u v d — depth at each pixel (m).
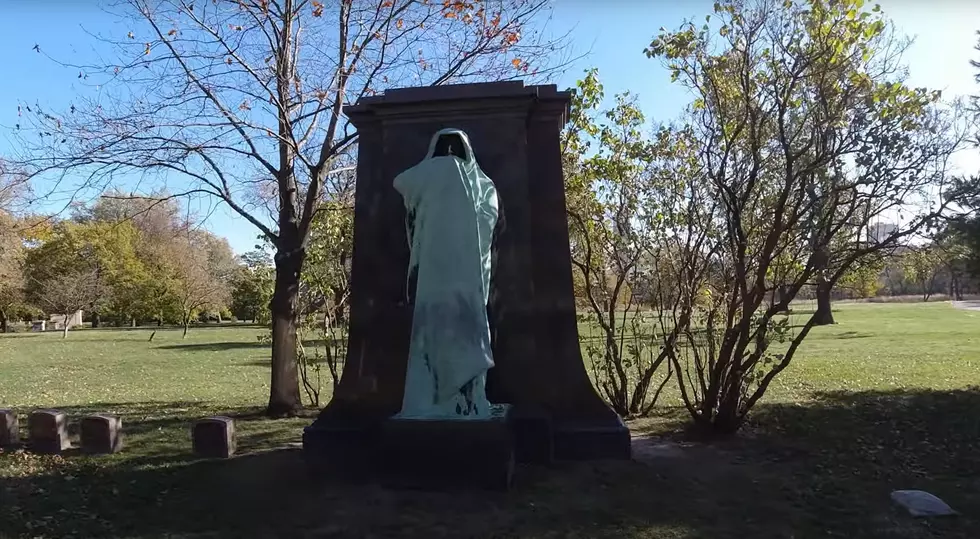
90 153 11.11
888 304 63.84
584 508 5.88
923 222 7.71
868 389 12.71
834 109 8.09
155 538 5.41
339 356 13.78
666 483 6.61
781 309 8.38
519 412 7.25
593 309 11.57
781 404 11.12
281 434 9.44
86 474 7.33
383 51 11.37
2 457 8.18
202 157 11.52
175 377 18.58
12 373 20.00
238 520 5.75
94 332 50.69
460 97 7.52
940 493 6.30
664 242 10.06
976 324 32.91
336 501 6.11
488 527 5.45
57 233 48.88
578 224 10.10
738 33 8.27
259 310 15.00
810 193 8.09
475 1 11.55
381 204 7.78
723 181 8.51
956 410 10.30
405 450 6.31
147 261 51.69
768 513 5.80
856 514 5.78
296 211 11.91
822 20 7.70
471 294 6.38
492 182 6.98
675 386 14.12
